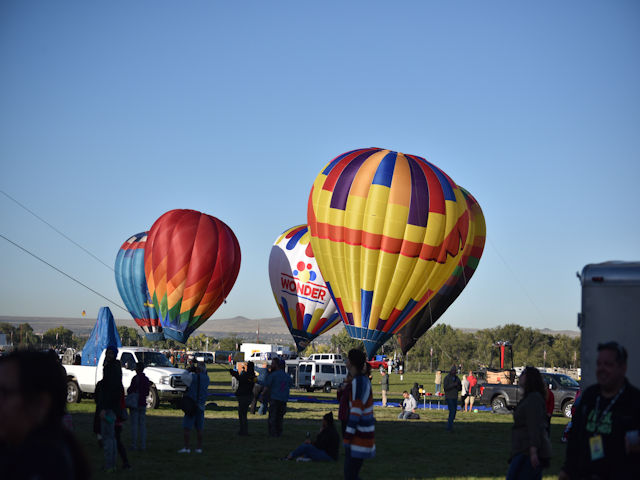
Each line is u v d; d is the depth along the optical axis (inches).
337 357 2361.0
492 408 1179.3
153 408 1023.0
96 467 524.1
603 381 219.0
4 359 109.7
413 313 1299.2
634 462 213.9
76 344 7834.6
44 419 109.8
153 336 1978.3
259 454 607.5
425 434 813.2
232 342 6993.1
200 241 1674.5
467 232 1326.3
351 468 334.0
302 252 1780.3
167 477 488.7
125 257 2001.7
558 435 844.0
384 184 1267.2
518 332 5733.3
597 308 325.4
